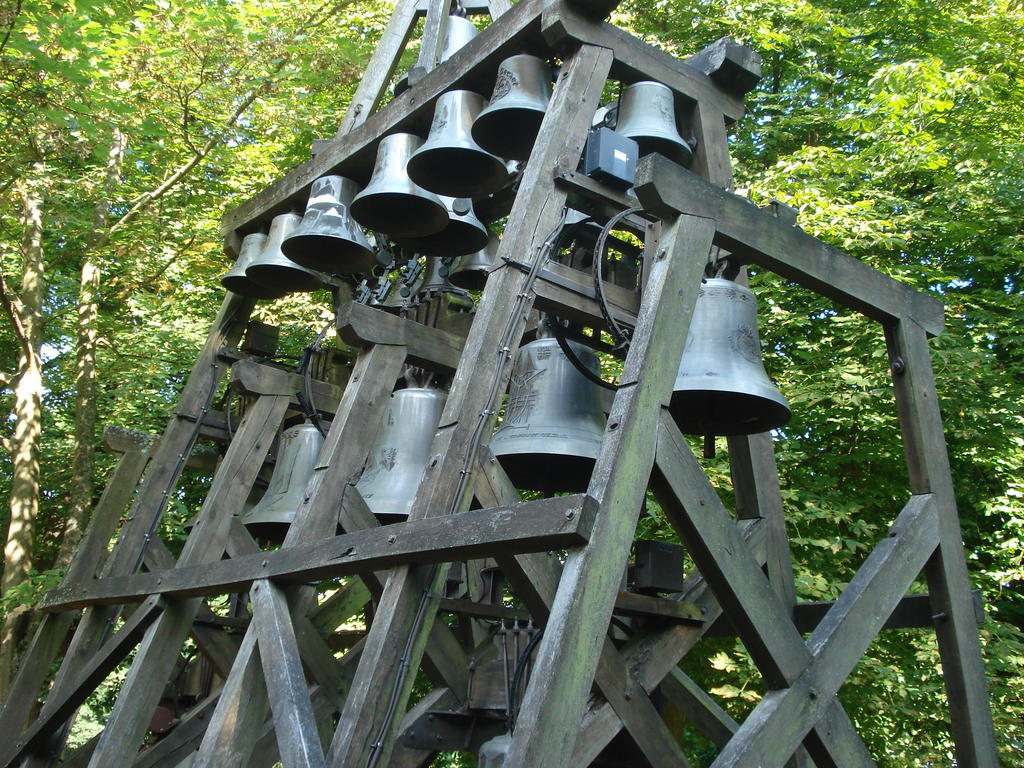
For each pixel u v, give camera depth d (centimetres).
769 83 1185
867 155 973
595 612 287
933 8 1145
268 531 624
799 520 833
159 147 966
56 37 733
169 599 514
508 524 311
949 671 394
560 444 434
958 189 963
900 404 417
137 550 609
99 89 846
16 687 624
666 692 495
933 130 1069
